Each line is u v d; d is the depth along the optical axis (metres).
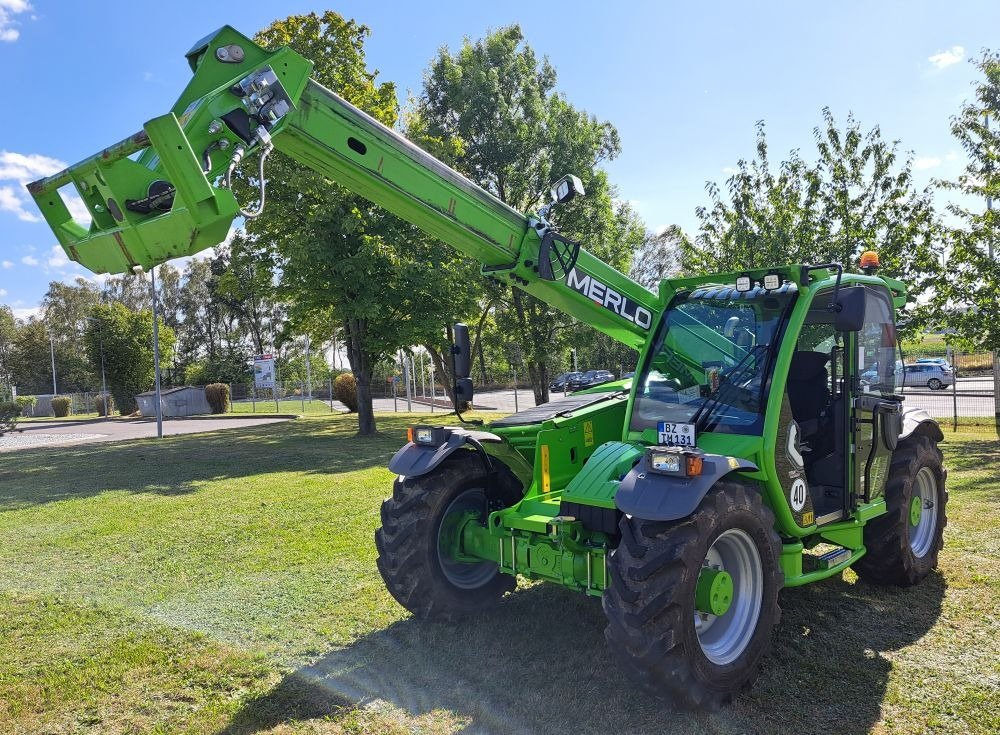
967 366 34.38
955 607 4.64
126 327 43.59
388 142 4.04
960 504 7.35
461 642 4.33
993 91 12.08
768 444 3.78
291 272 17.09
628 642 3.24
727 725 3.26
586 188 22.83
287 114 3.70
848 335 4.46
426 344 18.80
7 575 6.14
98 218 3.32
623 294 4.95
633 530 3.45
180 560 6.47
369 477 11.12
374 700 3.62
